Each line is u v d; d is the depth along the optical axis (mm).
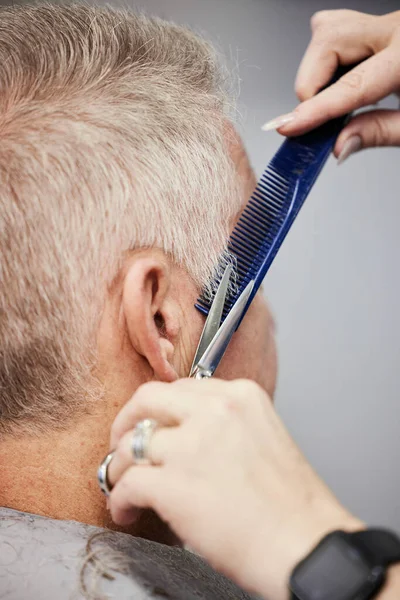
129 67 675
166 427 538
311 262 1568
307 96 896
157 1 1569
